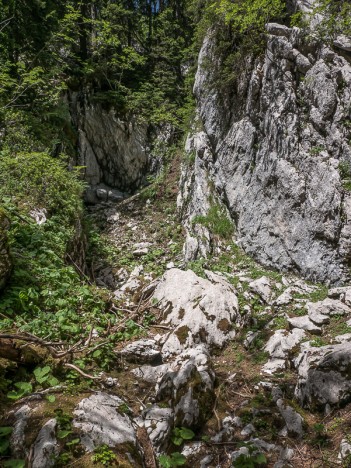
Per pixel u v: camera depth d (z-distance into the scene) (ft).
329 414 12.70
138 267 29.81
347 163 22.65
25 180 25.85
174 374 13.98
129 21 52.65
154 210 39.04
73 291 19.29
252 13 26.13
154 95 46.96
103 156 44.75
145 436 12.32
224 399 14.25
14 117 31.37
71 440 10.77
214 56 31.48
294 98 25.36
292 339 17.03
